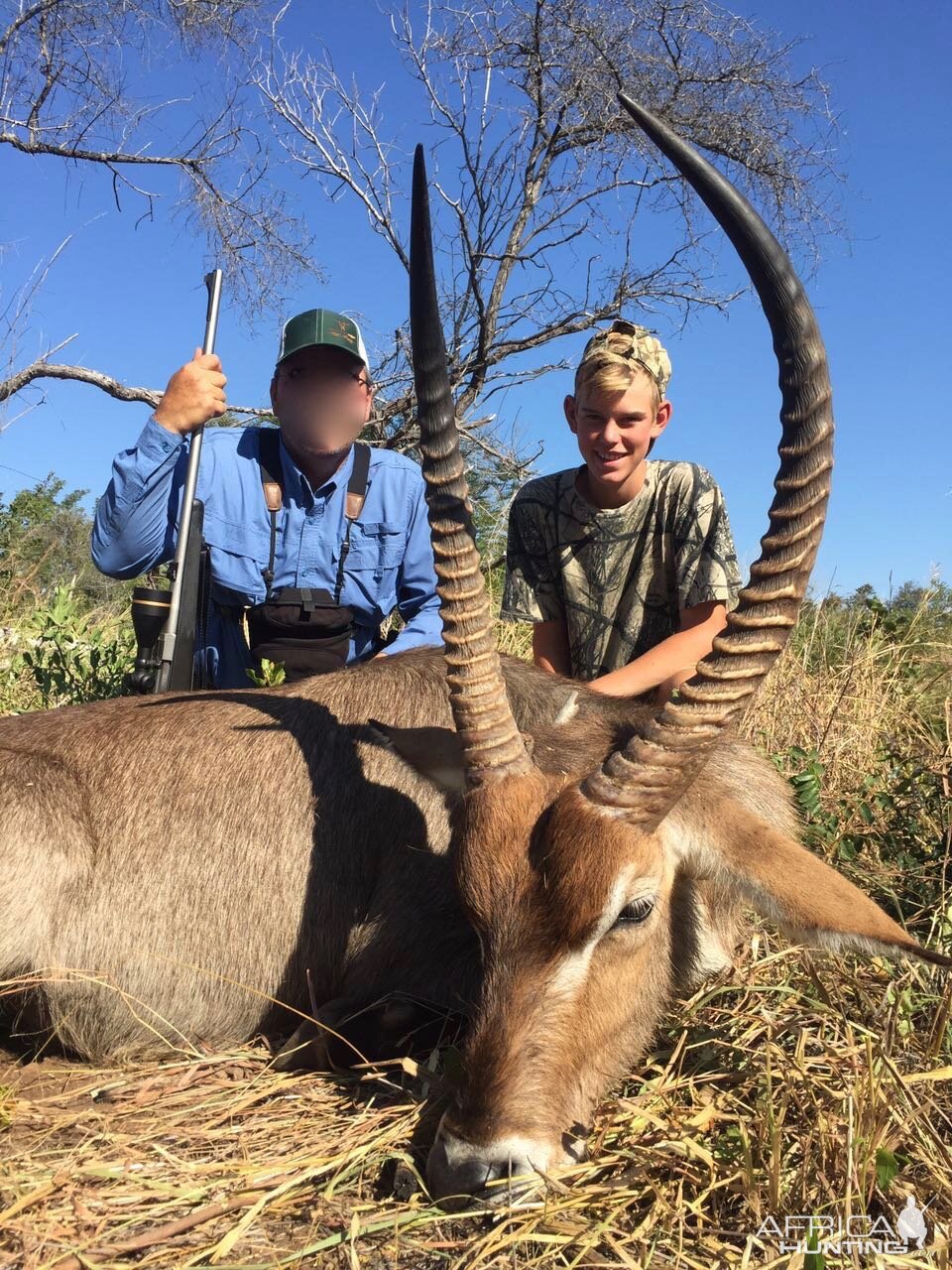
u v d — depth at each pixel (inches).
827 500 37.1
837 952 37.7
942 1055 43.9
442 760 44.8
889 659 97.9
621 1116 39.0
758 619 37.4
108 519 69.2
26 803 49.6
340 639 73.0
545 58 179.8
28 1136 40.3
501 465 181.9
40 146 179.5
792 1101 40.0
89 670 84.6
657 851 38.5
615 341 65.0
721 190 34.5
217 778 51.6
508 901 37.0
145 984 49.7
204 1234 34.2
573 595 71.6
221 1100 43.4
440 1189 34.9
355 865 49.8
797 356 36.0
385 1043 45.9
